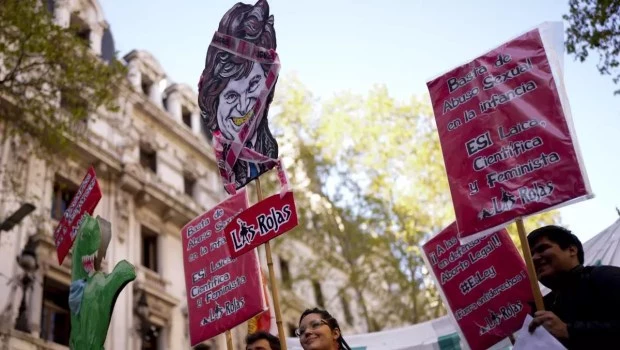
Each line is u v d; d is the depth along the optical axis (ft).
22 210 46.06
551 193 13.41
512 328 18.45
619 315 10.93
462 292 19.58
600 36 32.76
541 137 13.96
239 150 18.86
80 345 18.38
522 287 18.67
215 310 19.71
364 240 68.49
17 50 42.78
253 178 18.44
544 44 14.83
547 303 13.23
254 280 19.21
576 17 33.55
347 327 88.74
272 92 18.89
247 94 19.31
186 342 64.54
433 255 20.45
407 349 23.82
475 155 14.62
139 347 58.18
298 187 71.77
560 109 14.02
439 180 66.44
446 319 24.04
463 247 19.94
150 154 73.56
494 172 14.23
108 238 19.89
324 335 13.75
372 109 71.20
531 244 12.85
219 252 20.39
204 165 81.92
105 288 18.10
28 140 55.42
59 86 44.86
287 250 81.51
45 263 52.90
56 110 46.55
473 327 19.07
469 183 14.47
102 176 63.46
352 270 69.15
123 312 58.54
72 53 45.93
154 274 64.34
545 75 14.49
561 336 10.87
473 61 15.58
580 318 11.41
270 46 19.39
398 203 66.80
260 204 17.98
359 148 69.97
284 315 81.05
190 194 77.61
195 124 84.48
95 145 62.34
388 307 71.31
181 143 78.89
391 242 66.33
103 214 61.36
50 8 69.21
